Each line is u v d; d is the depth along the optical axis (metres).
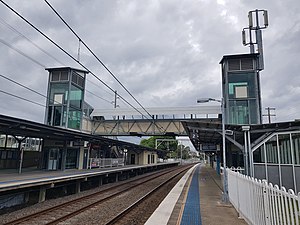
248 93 24.23
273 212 4.45
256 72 24.58
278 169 13.30
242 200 7.31
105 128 34.19
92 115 34.41
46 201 12.01
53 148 23.05
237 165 22.97
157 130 32.62
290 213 3.74
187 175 27.22
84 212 9.38
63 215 8.77
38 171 20.19
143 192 15.15
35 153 29.25
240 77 24.70
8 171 19.88
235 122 23.86
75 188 15.44
